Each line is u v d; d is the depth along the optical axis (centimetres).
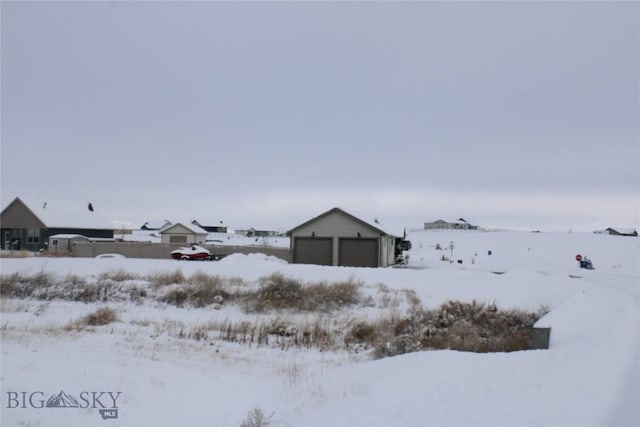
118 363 1046
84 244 4353
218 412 798
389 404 660
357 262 3653
